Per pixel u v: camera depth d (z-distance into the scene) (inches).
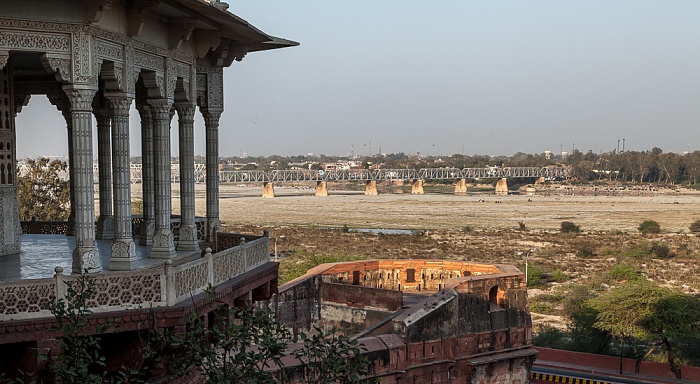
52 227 957.2
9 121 730.8
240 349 483.2
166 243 725.3
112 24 601.3
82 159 568.7
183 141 799.7
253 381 455.8
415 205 7864.2
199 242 898.1
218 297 632.4
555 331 2048.5
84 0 558.3
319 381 482.6
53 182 2151.8
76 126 567.8
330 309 1253.1
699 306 1825.8
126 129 633.0
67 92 565.0
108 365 574.2
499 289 1201.4
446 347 1097.4
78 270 564.4
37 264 674.2
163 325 545.3
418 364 1050.1
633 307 1819.6
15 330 490.6
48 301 495.8
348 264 1333.7
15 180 749.9
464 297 1130.7
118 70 619.5
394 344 1010.7
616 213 6712.6
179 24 710.5
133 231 942.4
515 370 1202.0
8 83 727.1
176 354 542.6
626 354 1860.2
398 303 1189.7
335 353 486.6
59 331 501.4
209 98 890.7
